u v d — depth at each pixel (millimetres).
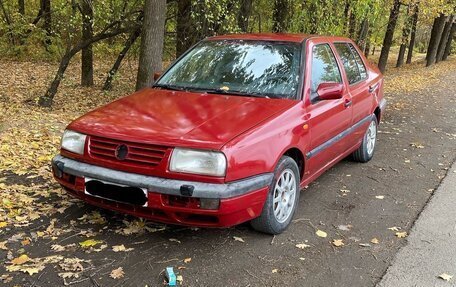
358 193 5285
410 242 4086
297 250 3836
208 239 3939
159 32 7891
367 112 6133
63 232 3928
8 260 3451
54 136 7133
